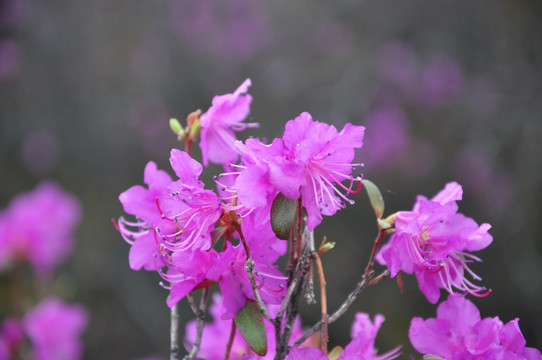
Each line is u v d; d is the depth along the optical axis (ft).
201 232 4.42
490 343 4.57
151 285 18.56
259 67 25.41
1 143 21.93
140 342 17.65
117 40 24.04
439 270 4.74
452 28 24.62
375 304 18.44
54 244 12.96
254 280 4.24
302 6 26.02
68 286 13.20
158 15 25.00
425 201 4.41
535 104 20.98
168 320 17.70
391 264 4.66
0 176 21.43
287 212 4.22
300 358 4.17
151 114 23.48
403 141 24.02
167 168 22.81
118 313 17.94
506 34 22.95
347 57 25.12
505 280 18.93
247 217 4.58
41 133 22.29
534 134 20.15
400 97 24.73
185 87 24.72
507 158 21.54
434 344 4.66
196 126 5.68
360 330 5.30
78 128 22.62
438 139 24.22
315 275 17.98
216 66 25.32
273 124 23.68
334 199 4.47
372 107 24.45
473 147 22.56
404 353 16.93
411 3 25.09
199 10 25.41
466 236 4.67
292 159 4.30
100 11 23.84
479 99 22.89
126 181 22.24
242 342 5.88
